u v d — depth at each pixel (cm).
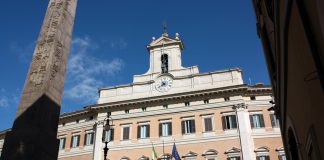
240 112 3622
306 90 707
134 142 3753
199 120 3700
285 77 981
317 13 520
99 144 3825
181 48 4381
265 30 1448
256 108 3659
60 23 1573
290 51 832
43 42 1516
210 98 3788
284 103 1148
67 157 3984
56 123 1383
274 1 886
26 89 1372
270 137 3488
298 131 944
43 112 1312
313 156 768
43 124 1295
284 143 1500
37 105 1311
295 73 817
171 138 3669
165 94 3916
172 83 3984
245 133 3494
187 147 3584
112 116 3966
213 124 3638
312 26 580
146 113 3878
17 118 1289
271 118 3594
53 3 1647
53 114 1375
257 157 3397
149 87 4047
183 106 3819
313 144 700
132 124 3872
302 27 629
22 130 1248
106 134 2006
